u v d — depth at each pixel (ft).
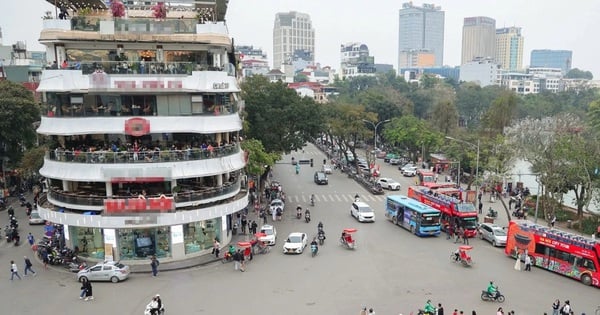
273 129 200.23
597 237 151.12
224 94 134.00
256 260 127.65
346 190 223.51
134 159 117.50
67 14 129.18
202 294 104.58
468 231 148.36
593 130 198.70
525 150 178.91
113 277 111.14
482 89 481.87
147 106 122.62
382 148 361.10
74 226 123.34
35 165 184.34
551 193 171.83
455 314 86.79
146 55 127.54
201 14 137.08
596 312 94.58
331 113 270.05
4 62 317.42
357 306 98.22
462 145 243.40
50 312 95.20
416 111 450.30
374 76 604.08
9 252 133.39
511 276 116.78
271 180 242.99
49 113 120.26
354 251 135.13
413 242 144.56
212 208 124.88
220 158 127.65
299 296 103.40
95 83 116.26
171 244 123.44
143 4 153.28
